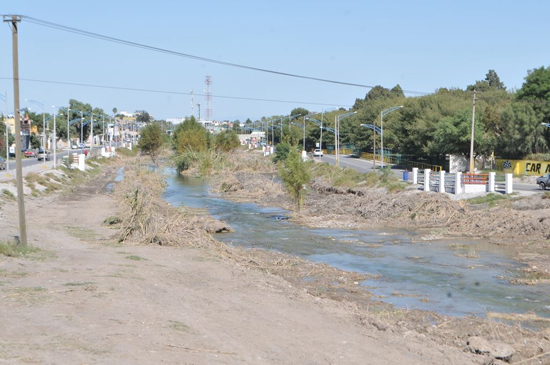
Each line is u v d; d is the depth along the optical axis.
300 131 141.75
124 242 28.27
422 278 22.53
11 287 16.69
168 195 59.84
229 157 104.38
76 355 10.40
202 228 34.56
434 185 50.12
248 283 19.83
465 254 27.38
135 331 12.38
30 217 37.50
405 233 34.44
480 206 39.62
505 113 69.38
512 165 67.56
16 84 23.52
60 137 160.50
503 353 12.67
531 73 73.50
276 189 60.34
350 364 11.17
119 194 52.06
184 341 11.91
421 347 12.80
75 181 66.75
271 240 32.22
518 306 18.36
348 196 47.75
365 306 18.27
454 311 17.84
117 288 17.08
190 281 19.52
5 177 52.84
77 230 32.34
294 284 21.42
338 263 25.77
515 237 31.44
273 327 13.77
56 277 18.48
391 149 100.75
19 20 23.25
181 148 103.19
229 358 10.98
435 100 90.06
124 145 159.88
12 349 10.55
